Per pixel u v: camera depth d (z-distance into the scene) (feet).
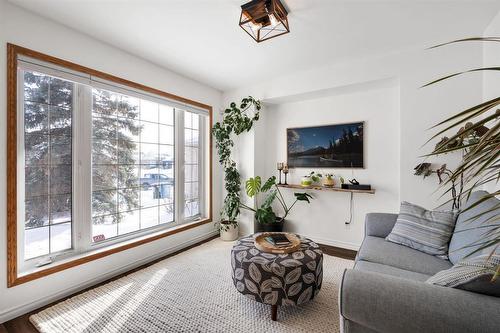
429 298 2.88
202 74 10.32
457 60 7.61
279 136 12.34
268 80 11.13
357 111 10.25
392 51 8.34
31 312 5.84
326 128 10.95
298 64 9.40
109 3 5.78
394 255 5.63
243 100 11.39
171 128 10.36
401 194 8.33
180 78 10.28
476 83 7.40
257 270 5.47
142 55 8.50
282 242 6.55
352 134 10.34
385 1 5.79
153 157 9.61
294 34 7.23
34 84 6.31
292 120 11.93
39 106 6.40
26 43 5.91
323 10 6.11
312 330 5.17
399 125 8.80
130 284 7.11
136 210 8.98
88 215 7.39
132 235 8.71
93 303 6.16
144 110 9.23
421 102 8.06
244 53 8.45
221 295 6.51
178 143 10.55
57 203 6.77
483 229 4.52
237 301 6.23
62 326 5.33
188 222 11.07
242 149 12.12
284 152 12.19
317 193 11.25
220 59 8.91
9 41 5.64
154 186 9.65
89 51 7.19
